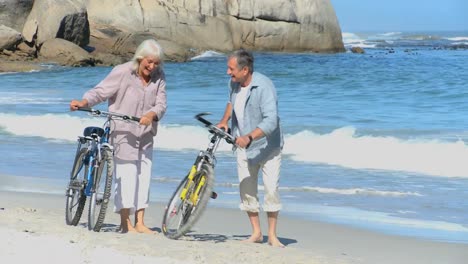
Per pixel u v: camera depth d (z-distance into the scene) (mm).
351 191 24266
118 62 97188
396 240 17641
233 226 18844
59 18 96312
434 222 19922
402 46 183000
